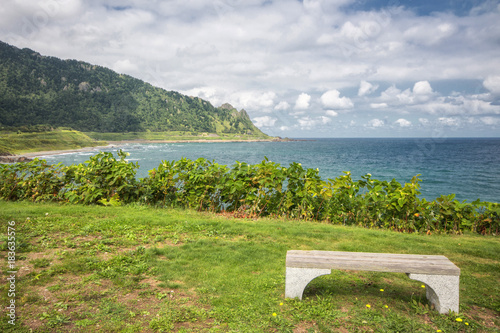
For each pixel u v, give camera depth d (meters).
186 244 5.17
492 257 5.36
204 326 2.86
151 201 8.41
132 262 4.25
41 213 6.64
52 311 2.90
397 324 2.96
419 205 7.54
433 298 3.40
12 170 8.46
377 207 7.83
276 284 3.83
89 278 3.64
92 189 7.91
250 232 6.13
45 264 3.91
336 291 3.77
